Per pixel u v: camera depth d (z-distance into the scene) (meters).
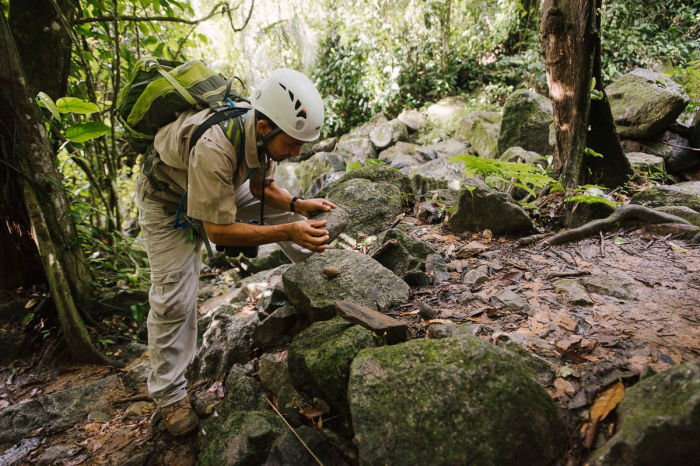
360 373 1.42
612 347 1.63
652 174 3.52
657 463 1.09
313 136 1.82
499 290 2.17
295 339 1.89
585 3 2.62
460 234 2.97
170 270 2.00
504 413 1.25
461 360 1.36
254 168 1.94
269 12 8.76
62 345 3.06
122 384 2.67
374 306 2.11
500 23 7.84
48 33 3.38
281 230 1.79
